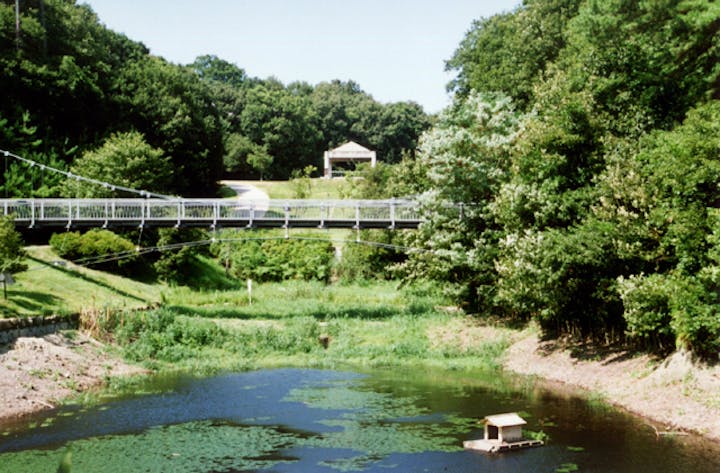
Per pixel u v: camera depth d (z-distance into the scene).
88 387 24.52
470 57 63.34
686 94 27.98
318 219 38.88
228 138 104.75
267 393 24.06
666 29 26.62
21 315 28.73
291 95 127.94
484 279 35.09
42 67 61.06
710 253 19.38
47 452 16.67
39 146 59.56
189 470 15.44
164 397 23.28
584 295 26.03
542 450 16.78
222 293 48.38
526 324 33.78
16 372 23.14
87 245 44.28
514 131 34.56
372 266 56.81
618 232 23.52
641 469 15.17
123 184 53.38
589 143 27.91
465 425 19.41
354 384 25.83
